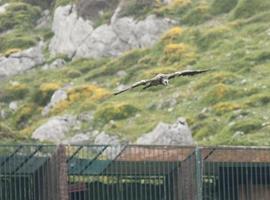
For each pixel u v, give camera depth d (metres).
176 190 51.03
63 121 87.38
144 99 89.00
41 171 50.38
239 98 82.62
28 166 50.34
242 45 93.62
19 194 50.12
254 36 95.44
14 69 104.06
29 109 94.06
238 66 89.38
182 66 92.56
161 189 51.56
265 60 89.88
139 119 84.31
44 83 98.00
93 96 92.25
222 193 52.03
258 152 51.81
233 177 51.72
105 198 51.75
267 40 93.62
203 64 91.69
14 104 96.25
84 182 51.12
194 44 96.94
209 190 51.59
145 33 102.62
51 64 103.69
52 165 49.94
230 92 83.56
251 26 97.56
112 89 93.62
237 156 51.69
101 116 86.75
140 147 51.16
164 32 102.25
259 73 87.12
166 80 34.75
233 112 79.31
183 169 50.81
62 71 101.00
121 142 79.56
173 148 50.66
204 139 75.50
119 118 85.75
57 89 95.50
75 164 50.69
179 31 99.75
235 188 52.19
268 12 99.31
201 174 50.41
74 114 88.81
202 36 97.75
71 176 50.94
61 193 49.44
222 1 104.25
